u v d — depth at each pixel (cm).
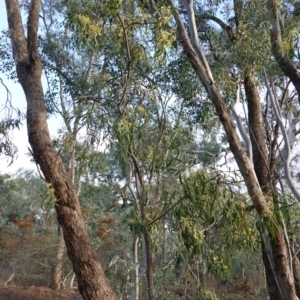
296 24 986
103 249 1944
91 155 877
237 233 759
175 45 901
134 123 825
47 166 966
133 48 910
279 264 906
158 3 910
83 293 961
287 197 925
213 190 745
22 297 1920
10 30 1099
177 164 823
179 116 1154
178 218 759
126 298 1506
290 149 1040
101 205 1955
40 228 2533
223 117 849
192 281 1075
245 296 1741
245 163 822
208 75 870
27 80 1031
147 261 853
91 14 873
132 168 985
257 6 1026
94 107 853
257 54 1018
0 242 2295
